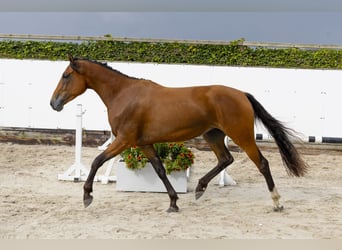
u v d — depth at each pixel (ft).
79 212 20.24
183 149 24.23
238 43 40.32
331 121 39.78
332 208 21.38
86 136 39.83
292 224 18.56
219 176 29.48
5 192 23.90
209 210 20.89
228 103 19.72
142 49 41.06
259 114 20.48
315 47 39.81
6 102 41.04
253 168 32.40
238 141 19.97
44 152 36.35
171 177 24.31
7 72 40.98
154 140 20.43
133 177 24.52
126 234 17.10
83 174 27.35
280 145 20.42
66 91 21.02
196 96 20.10
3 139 40.42
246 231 17.57
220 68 40.32
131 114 20.12
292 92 39.99
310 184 27.53
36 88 40.86
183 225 18.35
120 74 20.97
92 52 41.24
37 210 20.48
